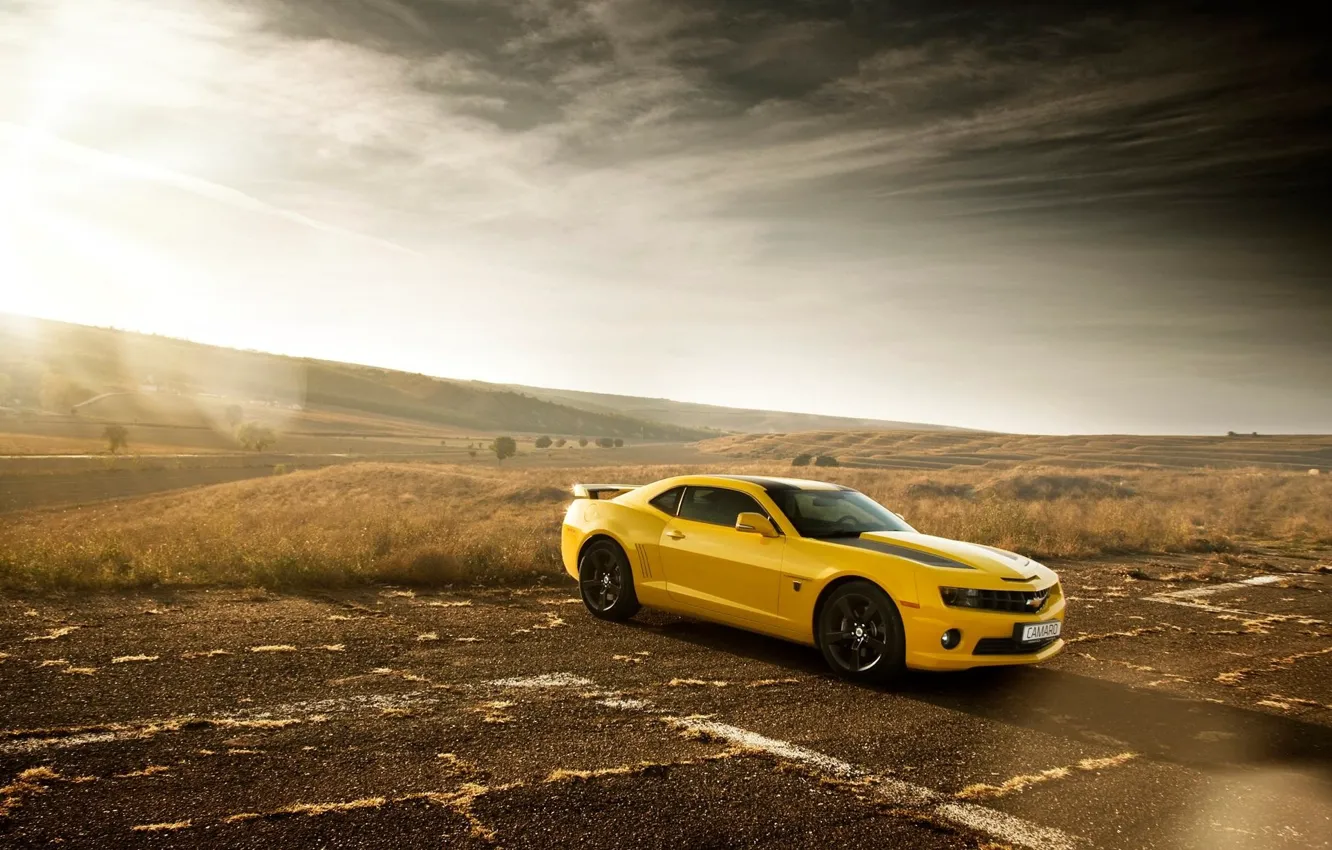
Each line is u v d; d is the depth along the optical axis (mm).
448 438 199750
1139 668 6707
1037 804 3824
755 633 7156
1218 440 147000
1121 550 15055
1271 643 7844
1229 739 4969
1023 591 5797
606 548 7484
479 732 4344
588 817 3385
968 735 4793
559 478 43094
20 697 4457
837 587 6039
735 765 4074
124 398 196750
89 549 8477
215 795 3406
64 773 3531
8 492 56625
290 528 12477
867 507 7047
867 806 3676
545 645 6367
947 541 6559
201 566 8336
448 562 9023
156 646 5680
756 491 6848
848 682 5809
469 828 3227
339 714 4516
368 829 3176
